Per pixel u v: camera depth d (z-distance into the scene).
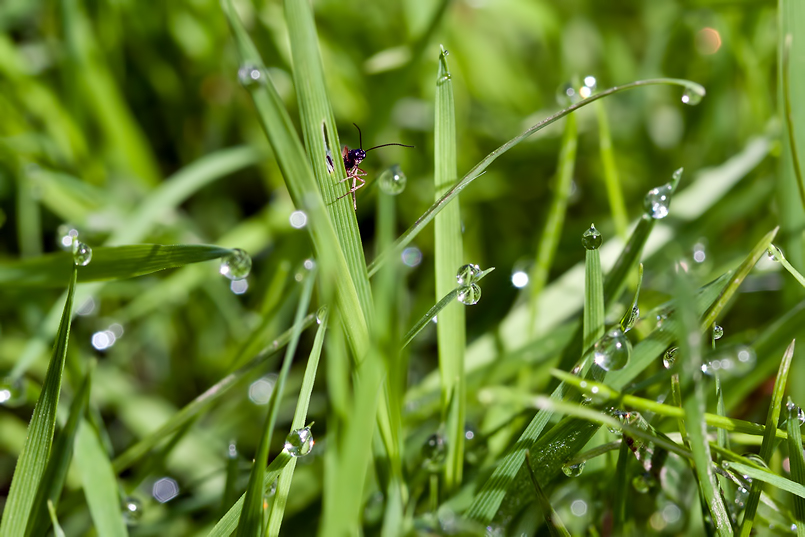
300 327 0.31
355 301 0.30
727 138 0.43
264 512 0.30
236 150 0.43
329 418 0.32
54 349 0.30
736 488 0.31
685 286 0.28
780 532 0.31
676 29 0.46
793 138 0.32
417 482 0.33
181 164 0.49
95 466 0.32
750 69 0.40
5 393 0.34
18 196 0.42
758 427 0.30
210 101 0.48
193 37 0.47
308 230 0.29
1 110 0.42
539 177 0.45
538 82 0.51
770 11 0.43
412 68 0.39
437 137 0.31
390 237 0.35
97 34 0.46
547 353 0.35
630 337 0.34
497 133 0.47
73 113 0.43
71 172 0.44
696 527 0.32
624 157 0.45
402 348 0.31
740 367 0.32
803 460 0.30
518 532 0.31
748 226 0.39
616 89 0.30
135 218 0.39
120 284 0.40
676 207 0.38
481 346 0.36
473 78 0.47
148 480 0.36
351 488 0.28
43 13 0.46
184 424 0.34
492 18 0.52
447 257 0.32
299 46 0.30
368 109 0.45
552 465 0.31
